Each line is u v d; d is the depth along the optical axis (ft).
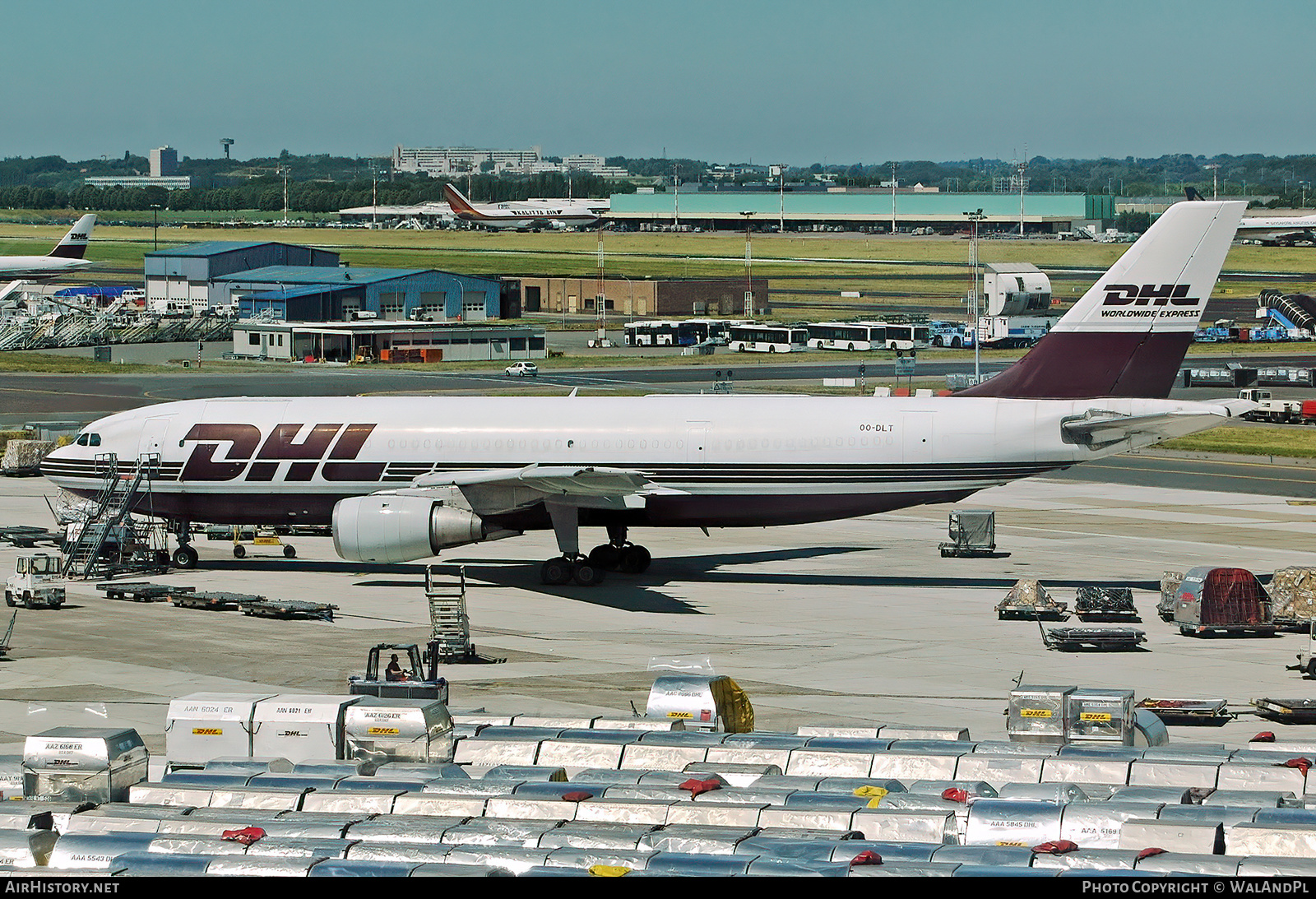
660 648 534.37
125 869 249.96
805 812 283.18
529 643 541.75
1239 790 302.04
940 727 421.59
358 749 349.00
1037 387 642.22
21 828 282.15
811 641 547.49
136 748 328.08
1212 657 527.40
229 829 275.18
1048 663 514.68
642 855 255.91
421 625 569.23
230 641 538.88
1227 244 625.41
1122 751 340.59
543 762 343.26
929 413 643.86
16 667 496.64
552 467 617.62
